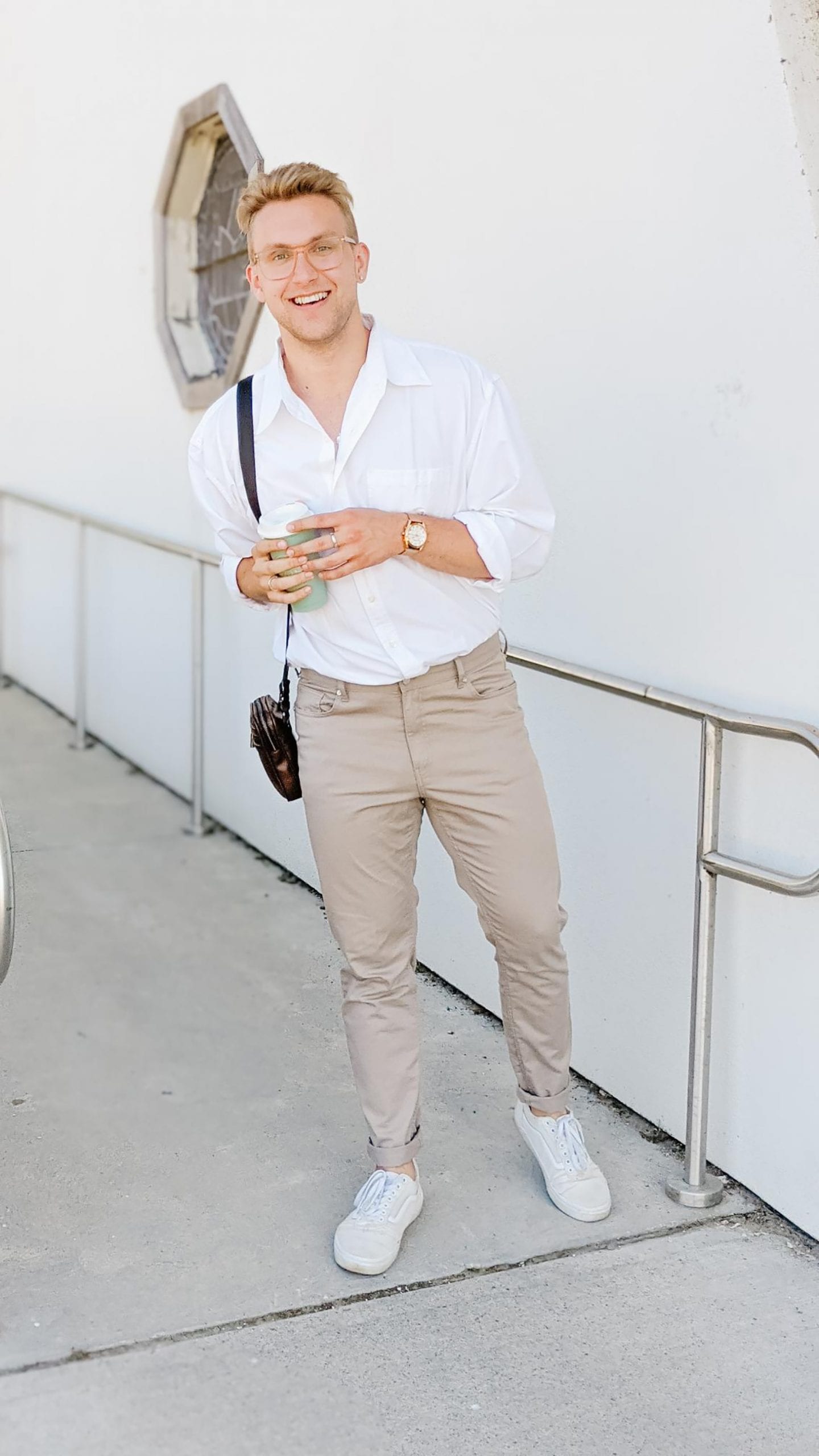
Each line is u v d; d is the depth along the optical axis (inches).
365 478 85.5
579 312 107.7
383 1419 77.9
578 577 111.0
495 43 114.1
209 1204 100.2
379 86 132.0
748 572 93.9
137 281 197.5
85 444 224.7
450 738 88.2
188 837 187.2
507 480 86.6
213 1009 135.1
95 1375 81.0
